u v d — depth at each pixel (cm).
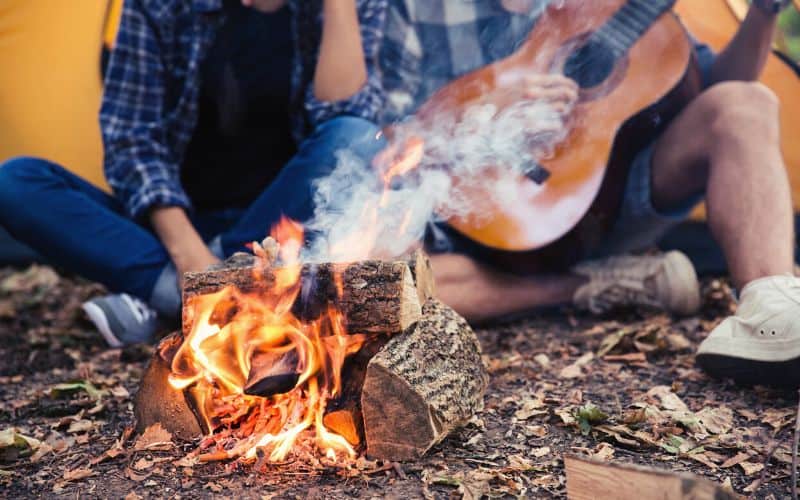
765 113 249
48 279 420
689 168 267
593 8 283
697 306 284
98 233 266
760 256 225
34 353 285
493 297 283
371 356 171
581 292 290
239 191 290
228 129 279
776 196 233
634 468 132
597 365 239
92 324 319
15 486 163
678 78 265
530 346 265
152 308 276
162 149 267
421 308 181
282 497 152
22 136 368
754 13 274
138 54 267
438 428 165
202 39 268
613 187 267
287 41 274
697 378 221
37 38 363
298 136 284
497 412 199
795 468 144
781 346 197
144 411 182
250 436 174
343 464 163
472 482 154
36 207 262
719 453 171
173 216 260
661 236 319
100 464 173
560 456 170
